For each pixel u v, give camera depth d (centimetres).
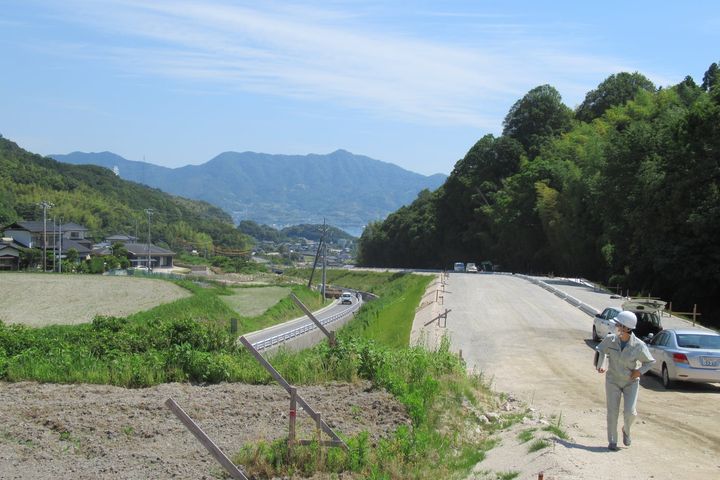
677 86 8175
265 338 4266
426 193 15200
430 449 1091
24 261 8344
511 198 9525
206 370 1667
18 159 14138
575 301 4078
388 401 1385
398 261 14138
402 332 3134
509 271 9881
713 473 927
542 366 2130
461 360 1847
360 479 941
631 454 1023
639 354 1043
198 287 6444
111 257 9456
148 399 1393
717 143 4378
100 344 2222
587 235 7025
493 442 1154
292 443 1005
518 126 12144
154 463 984
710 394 1661
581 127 9925
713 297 4578
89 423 1183
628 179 5769
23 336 2219
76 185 14225
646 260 4969
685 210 4566
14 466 960
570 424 1298
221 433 1145
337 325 5672
